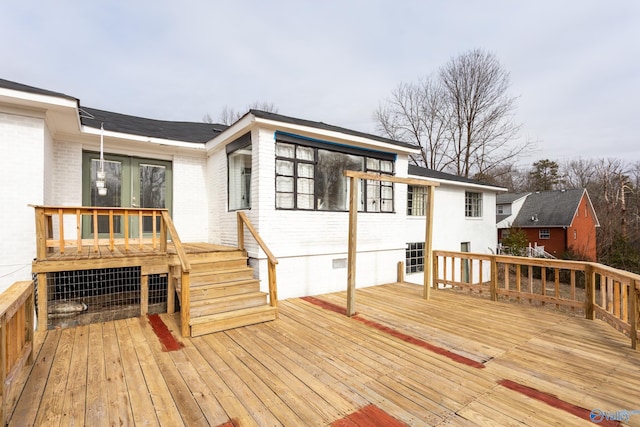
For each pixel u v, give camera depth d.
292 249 5.73
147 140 6.08
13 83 4.18
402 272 7.50
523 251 16.17
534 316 4.75
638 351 3.43
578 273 15.30
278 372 2.87
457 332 4.02
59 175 5.51
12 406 2.28
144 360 3.10
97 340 3.62
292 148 5.83
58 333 3.83
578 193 21.06
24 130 4.32
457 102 22.03
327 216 6.24
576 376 2.85
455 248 12.20
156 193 6.77
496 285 5.72
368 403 2.38
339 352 3.35
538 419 2.20
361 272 6.83
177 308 4.85
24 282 2.94
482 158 21.86
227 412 2.24
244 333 3.90
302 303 5.41
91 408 2.27
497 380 2.77
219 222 6.69
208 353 3.28
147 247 5.61
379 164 7.21
